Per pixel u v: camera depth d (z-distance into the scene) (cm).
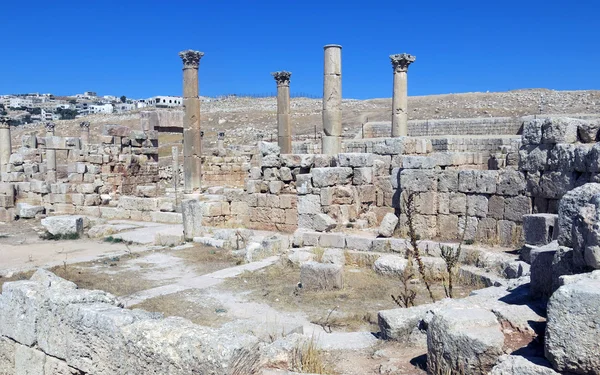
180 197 2869
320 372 642
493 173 1419
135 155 3562
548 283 695
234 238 1759
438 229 1522
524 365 499
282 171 2084
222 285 1252
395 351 730
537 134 1329
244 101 12138
